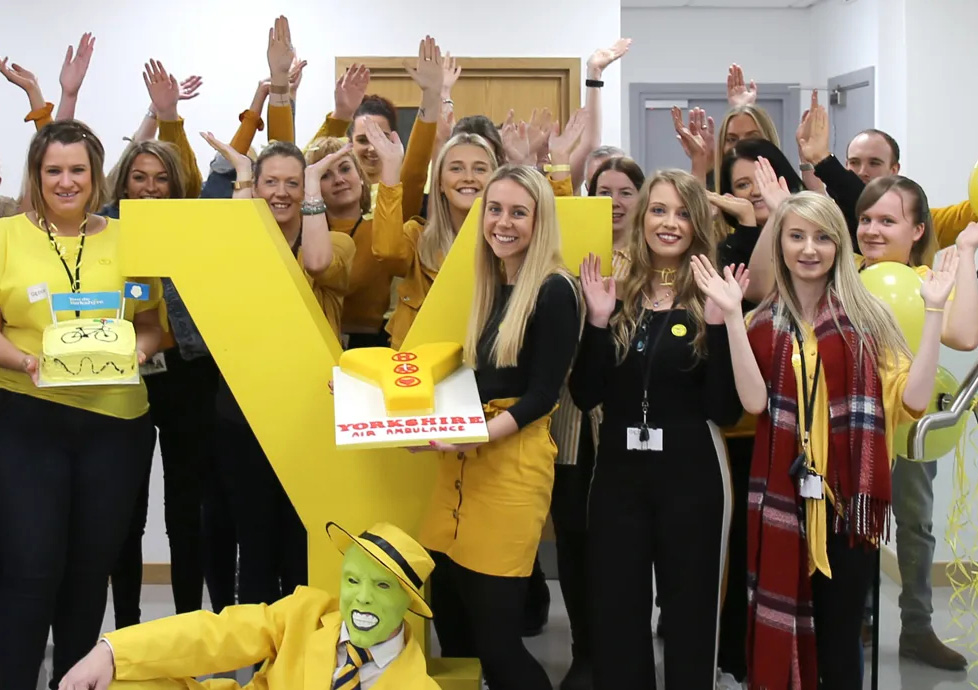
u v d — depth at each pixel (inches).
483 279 92.3
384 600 85.3
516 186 89.0
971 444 113.0
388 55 194.9
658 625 137.9
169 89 128.2
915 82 198.2
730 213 115.0
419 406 85.6
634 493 93.3
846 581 90.4
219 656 89.4
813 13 299.0
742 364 89.7
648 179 96.8
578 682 116.6
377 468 97.2
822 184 129.8
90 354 92.5
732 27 303.1
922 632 116.6
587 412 99.9
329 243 102.5
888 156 143.9
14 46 187.5
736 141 134.1
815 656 91.6
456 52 196.2
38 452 95.9
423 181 119.6
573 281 90.6
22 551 94.4
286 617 91.0
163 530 171.9
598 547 94.3
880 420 89.3
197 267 94.7
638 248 96.7
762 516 91.3
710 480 91.8
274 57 126.0
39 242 97.1
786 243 92.5
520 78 198.8
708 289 89.7
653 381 93.0
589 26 196.5
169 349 118.5
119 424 99.3
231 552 128.8
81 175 96.1
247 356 95.7
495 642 91.2
